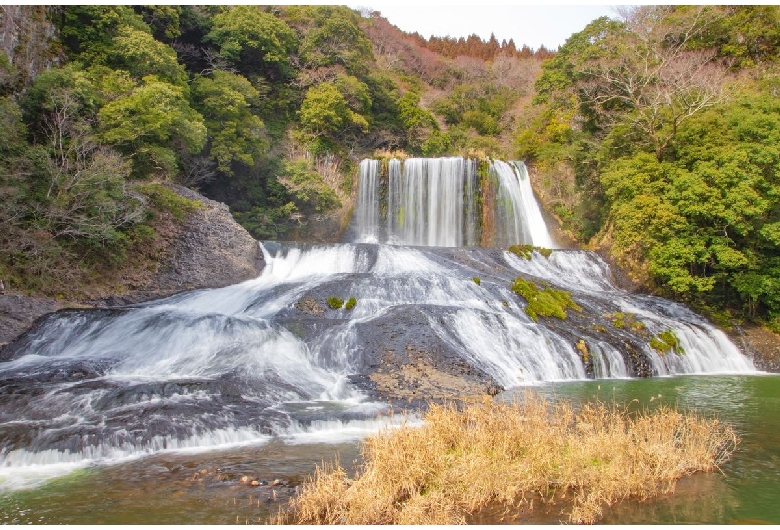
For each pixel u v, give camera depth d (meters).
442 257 26.72
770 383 17.72
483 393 14.34
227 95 31.20
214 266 23.80
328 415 11.83
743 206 23.16
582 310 22.36
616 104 35.12
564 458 8.88
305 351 16.31
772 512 7.58
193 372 14.59
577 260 28.45
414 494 7.64
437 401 13.50
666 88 29.42
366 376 15.03
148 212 22.97
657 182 26.58
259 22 38.25
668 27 35.38
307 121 38.62
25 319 17.41
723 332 22.80
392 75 60.75
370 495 7.33
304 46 42.44
